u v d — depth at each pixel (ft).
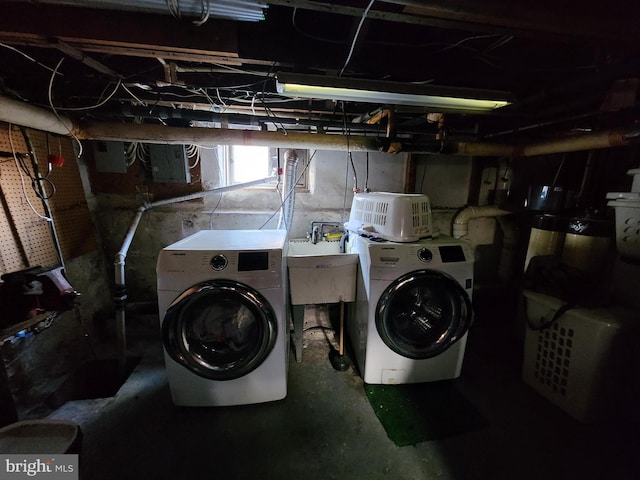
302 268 6.18
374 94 4.88
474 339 8.03
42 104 5.48
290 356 7.23
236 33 3.98
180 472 4.31
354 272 6.41
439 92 4.85
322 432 5.01
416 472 4.35
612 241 5.95
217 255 4.91
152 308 8.60
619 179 7.30
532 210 7.53
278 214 8.63
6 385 4.11
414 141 6.73
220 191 7.72
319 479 4.24
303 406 5.58
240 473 4.31
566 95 5.77
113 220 8.11
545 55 5.02
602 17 3.30
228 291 4.79
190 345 5.08
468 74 5.10
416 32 4.58
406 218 5.78
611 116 6.15
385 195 6.31
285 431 5.02
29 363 5.37
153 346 7.41
